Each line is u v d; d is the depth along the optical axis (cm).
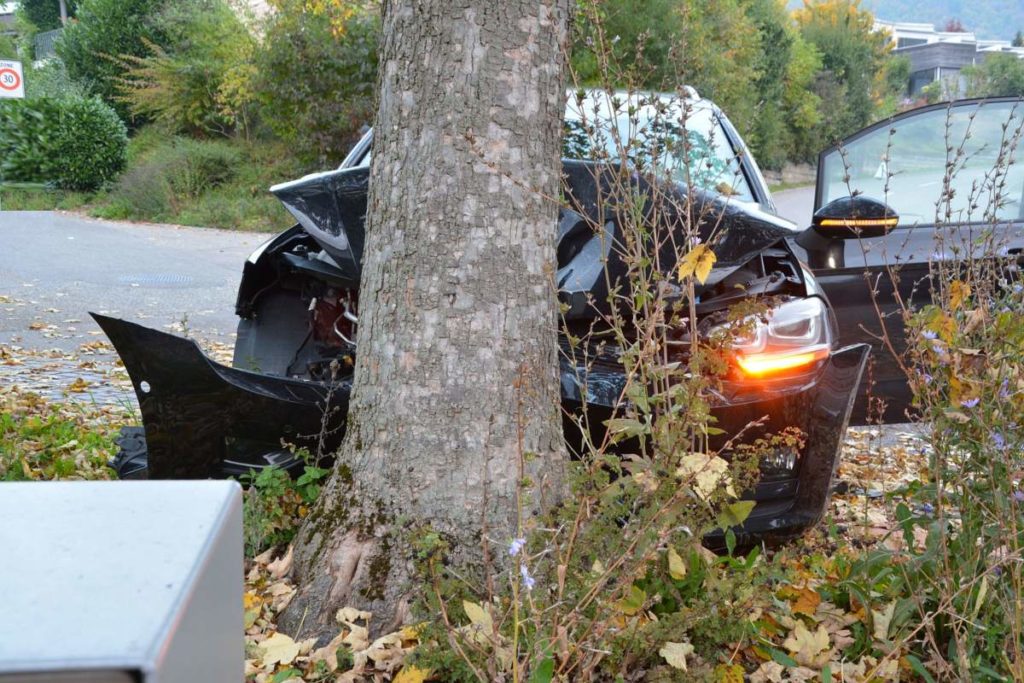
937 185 534
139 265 1303
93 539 74
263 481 317
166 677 59
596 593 229
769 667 268
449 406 278
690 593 263
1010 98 539
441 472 279
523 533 241
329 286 404
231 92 2306
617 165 343
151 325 896
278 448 332
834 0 4866
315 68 1891
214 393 302
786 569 303
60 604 64
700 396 250
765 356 315
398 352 282
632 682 244
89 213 2106
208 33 2614
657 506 235
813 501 324
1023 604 245
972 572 257
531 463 279
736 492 255
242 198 2011
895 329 469
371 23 1911
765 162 3116
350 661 262
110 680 57
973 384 258
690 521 253
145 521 78
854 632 284
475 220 277
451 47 274
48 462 459
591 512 247
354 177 367
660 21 1580
